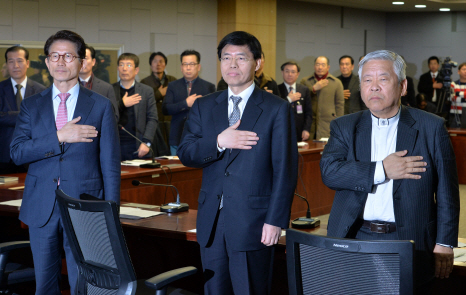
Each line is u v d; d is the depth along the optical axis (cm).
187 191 462
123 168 435
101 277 203
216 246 221
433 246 196
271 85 617
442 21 1109
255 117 218
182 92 560
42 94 255
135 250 293
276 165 216
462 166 770
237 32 218
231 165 219
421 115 199
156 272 289
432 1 956
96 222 195
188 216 294
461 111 801
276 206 212
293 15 959
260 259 218
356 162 197
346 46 1070
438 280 223
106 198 248
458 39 1098
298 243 167
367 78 196
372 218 200
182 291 227
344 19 1056
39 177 248
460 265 206
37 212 245
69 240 213
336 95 705
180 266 284
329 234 208
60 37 246
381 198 198
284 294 252
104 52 684
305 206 575
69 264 247
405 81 199
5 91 475
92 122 249
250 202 214
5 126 448
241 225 213
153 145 633
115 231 189
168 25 760
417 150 195
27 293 307
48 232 245
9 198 323
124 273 193
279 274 253
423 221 193
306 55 992
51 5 634
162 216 294
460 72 813
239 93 224
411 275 150
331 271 163
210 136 221
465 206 645
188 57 552
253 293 218
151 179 428
